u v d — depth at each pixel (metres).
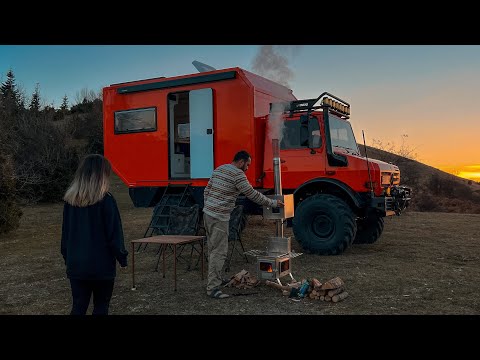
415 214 13.28
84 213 3.10
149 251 7.81
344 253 7.23
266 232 9.84
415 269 6.04
